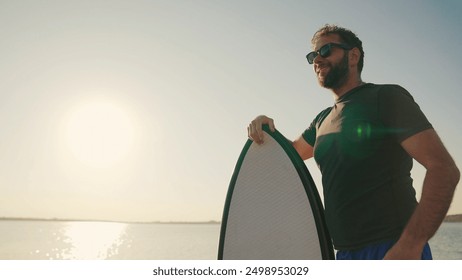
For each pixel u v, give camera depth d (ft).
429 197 5.33
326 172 6.76
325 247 7.39
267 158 8.12
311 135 7.94
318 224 7.52
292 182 7.86
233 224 8.02
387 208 6.04
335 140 6.55
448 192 5.30
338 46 7.09
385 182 6.07
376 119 6.08
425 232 5.34
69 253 116.67
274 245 7.74
